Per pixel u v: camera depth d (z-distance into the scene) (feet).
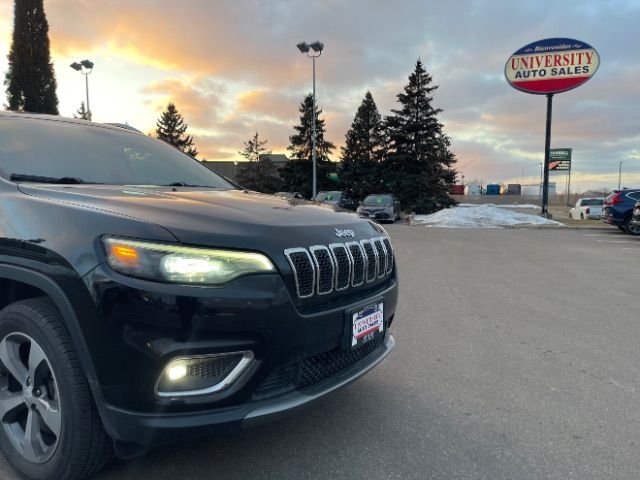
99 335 6.92
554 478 8.61
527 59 84.48
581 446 9.72
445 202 129.80
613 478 8.64
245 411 7.43
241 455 9.20
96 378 7.04
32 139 10.80
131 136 13.30
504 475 8.69
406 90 129.49
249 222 8.09
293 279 7.85
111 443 7.61
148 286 6.84
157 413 6.91
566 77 82.79
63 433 7.48
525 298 23.18
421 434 10.14
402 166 130.31
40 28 110.63
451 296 23.54
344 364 9.23
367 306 9.39
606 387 12.68
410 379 13.10
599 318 19.51
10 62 110.11
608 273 30.55
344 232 9.35
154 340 6.81
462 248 44.01
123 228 7.23
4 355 8.43
